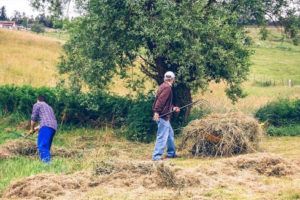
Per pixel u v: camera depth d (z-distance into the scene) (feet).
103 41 59.82
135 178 33.78
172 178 32.58
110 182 33.42
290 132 62.44
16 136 57.62
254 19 66.33
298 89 137.28
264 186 32.63
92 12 59.88
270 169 36.99
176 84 62.18
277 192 30.73
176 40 57.47
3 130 62.49
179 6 59.31
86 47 60.80
